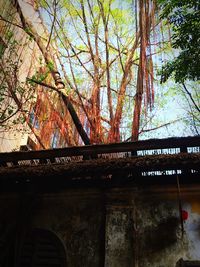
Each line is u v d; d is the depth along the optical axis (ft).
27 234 23.67
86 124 47.37
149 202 22.58
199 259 20.16
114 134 44.52
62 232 23.24
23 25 49.90
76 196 24.13
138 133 41.75
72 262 21.99
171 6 29.76
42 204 24.48
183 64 29.22
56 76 45.11
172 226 21.52
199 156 19.95
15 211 24.68
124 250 21.02
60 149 23.99
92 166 21.27
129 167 20.92
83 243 22.47
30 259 22.95
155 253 20.84
